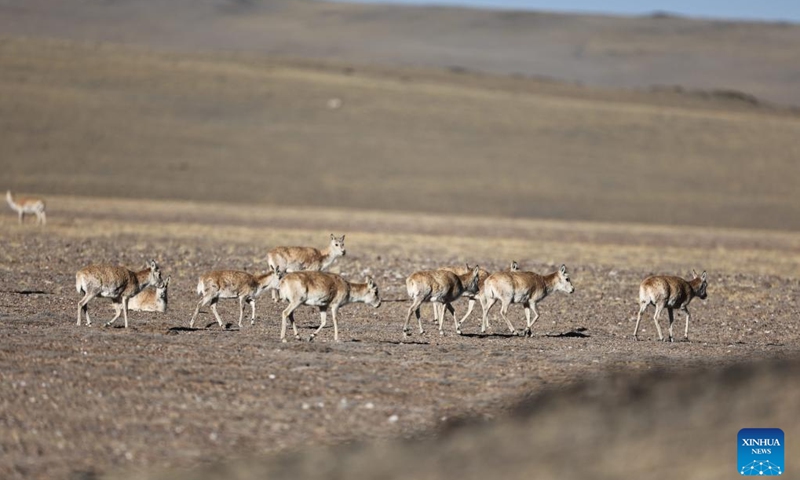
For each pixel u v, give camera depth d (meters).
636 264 173.50
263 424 54.22
